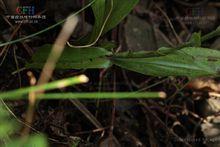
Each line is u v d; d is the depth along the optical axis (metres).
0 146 0.54
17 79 0.65
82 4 0.69
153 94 0.45
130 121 0.69
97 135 0.66
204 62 0.59
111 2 0.59
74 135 0.65
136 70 0.60
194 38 0.59
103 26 0.59
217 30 0.59
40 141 0.41
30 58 0.64
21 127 0.57
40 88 0.43
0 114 0.47
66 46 0.60
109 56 0.61
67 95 0.52
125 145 0.67
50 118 0.64
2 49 0.65
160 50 0.60
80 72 0.67
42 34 0.68
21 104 0.63
